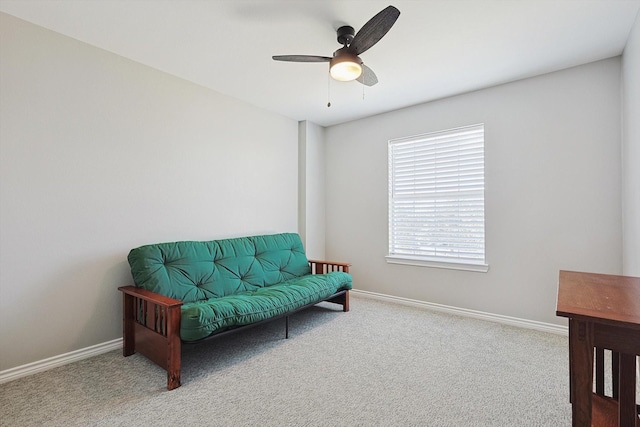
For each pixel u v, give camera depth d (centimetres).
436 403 177
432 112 354
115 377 206
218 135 329
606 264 260
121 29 219
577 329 97
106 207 247
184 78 297
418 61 262
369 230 408
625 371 98
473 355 238
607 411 127
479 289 322
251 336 277
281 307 257
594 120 264
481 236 325
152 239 275
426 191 364
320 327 299
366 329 293
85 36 228
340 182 438
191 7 195
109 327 248
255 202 368
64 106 226
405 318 324
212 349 251
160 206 281
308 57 211
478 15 202
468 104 329
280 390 191
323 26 215
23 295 208
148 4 192
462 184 337
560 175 279
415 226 373
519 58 258
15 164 205
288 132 413
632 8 195
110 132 250
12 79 204
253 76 293
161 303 200
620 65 253
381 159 397
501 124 309
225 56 256
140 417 164
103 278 245
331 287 314
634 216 218
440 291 349
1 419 162
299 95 338
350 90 325
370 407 174
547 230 285
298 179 428
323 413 169
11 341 203
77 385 196
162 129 283
